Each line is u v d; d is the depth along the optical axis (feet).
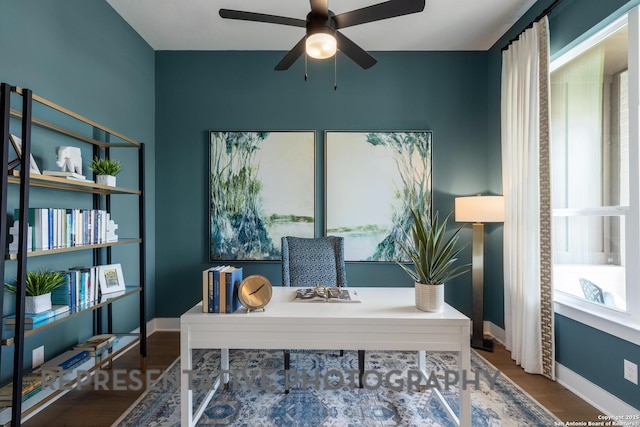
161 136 10.65
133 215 9.50
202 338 4.91
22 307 4.77
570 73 7.56
